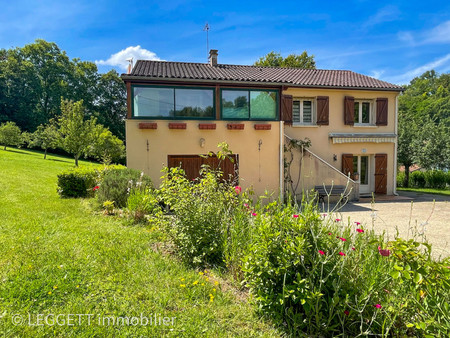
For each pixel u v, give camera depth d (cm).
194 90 1061
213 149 1077
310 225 290
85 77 4672
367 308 258
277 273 275
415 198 1370
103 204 749
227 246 404
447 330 221
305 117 1430
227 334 262
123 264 399
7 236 500
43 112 4291
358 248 307
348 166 1427
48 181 1381
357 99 1460
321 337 260
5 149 3161
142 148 1021
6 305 285
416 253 247
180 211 455
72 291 319
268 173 1133
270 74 1442
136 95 1016
